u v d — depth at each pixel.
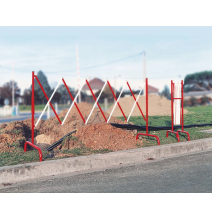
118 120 11.11
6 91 66.12
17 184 4.96
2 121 23.77
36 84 62.22
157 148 6.93
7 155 6.32
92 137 7.57
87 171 5.74
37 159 5.90
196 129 10.43
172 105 8.37
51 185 4.91
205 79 52.41
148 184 4.92
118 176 5.42
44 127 10.88
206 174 5.51
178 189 4.65
